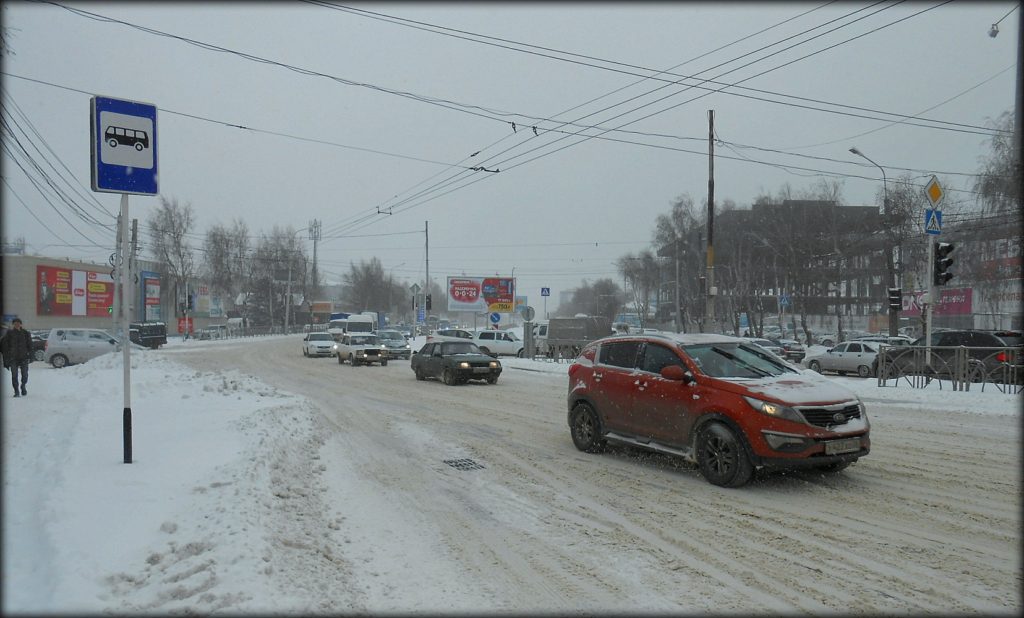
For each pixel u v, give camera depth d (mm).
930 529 5934
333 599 4395
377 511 6727
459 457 9461
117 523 5141
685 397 8055
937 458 8984
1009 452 9406
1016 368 15812
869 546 5512
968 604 4363
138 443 8383
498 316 38719
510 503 7020
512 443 10555
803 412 7160
